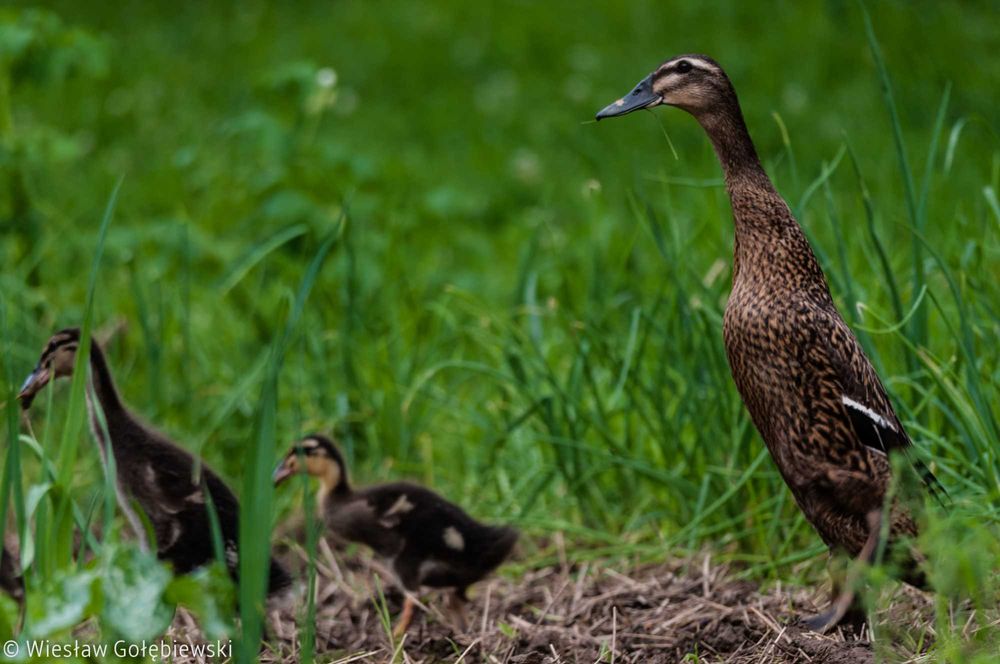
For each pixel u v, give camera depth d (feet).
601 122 77.05
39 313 44.75
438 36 94.27
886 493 24.70
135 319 44.68
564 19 95.45
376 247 50.26
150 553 23.89
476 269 56.75
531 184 68.59
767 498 32.55
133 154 70.85
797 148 68.39
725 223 45.37
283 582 29.25
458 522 30.17
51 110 77.05
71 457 24.35
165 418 38.70
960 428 29.43
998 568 25.03
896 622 26.18
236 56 91.97
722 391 33.40
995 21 77.20
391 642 27.91
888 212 47.24
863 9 31.50
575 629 29.04
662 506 34.35
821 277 26.00
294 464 31.89
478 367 35.73
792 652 25.40
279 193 50.49
